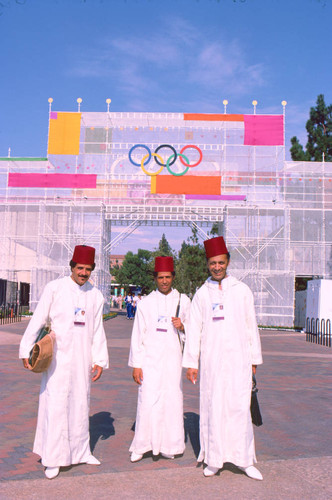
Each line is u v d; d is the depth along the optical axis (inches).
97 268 1378.0
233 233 1339.8
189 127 1445.6
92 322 180.7
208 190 1412.4
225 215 1363.2
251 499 147.2
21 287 1376.7
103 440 211.9
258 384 366.9
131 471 172.2
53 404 168.4
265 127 1428.4
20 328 853.2
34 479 163.0
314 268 1379.2
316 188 1418.6
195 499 146.9
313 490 154.9
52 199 1429.6
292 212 1395.2
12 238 1416.1
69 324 173.9
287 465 179.6
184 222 1457.9
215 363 173.3
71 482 160.2
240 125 1446.9
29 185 1429.6
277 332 1066.1
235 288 178.7
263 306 1258.6
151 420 186.5
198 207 1427.2
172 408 189.2
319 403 300.5
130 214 1429.6
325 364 494.6
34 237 1419.8
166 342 192.4
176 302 196.7
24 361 171.0
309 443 212.7
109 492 151.9
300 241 1385.3
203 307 179.8
